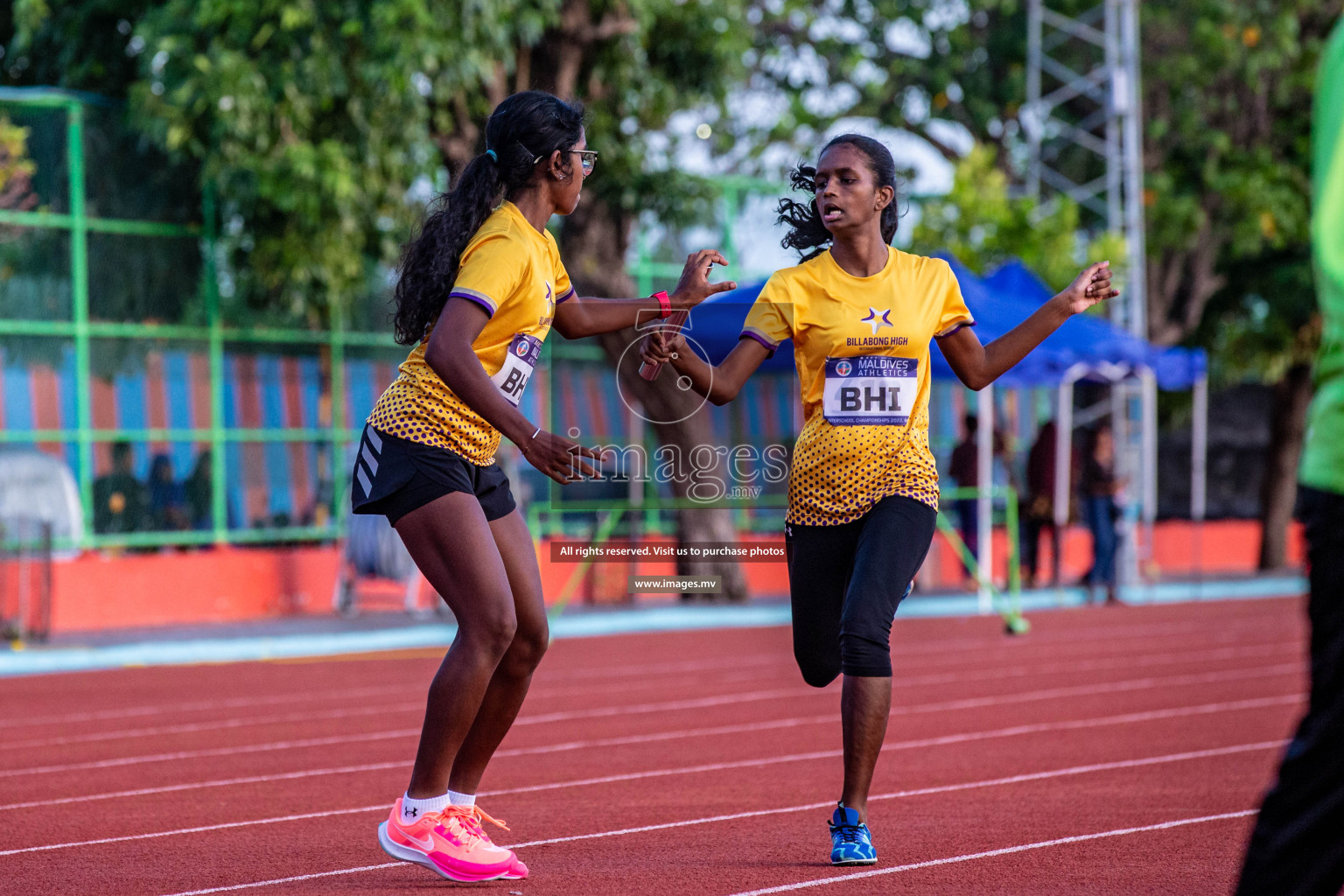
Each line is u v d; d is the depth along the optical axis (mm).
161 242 37438
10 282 35438
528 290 11258
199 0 34656
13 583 33656
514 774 17266
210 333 38094
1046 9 56938
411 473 11094
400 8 33625
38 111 35906
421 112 35438
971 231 46875
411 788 11500
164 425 37438
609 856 12688
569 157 11562
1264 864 7270
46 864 12703
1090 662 29031
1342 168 7066
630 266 45250
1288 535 62719
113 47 38812
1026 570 47188
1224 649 31375
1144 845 12891
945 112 61656
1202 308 58844
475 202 11320
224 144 34938
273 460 39156
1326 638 7164
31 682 27516
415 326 11328
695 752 18906
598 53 39969
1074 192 53688
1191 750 18422
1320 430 7305
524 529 11766
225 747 19594
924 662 29359
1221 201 55219
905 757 18047
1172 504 67250
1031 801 15141
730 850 12875
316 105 35156
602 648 32969
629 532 38500
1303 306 55875
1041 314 12633
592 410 23234
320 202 35406
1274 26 53500
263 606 38375
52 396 35875
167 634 33781
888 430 12312
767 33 64500
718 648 32969
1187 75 54250
